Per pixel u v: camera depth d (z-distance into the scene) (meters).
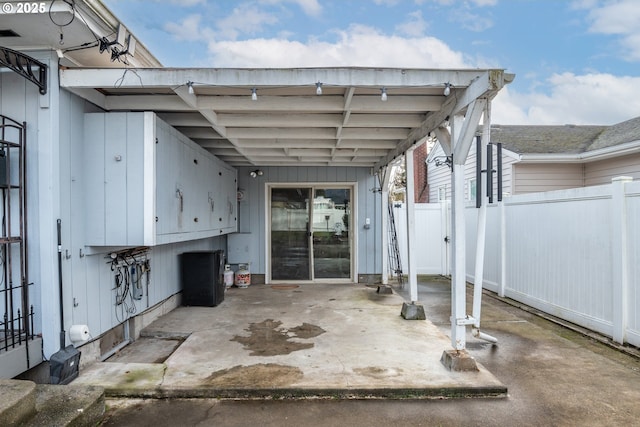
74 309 3.39
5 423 2.13
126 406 2.89
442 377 3.24
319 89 3.29
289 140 5.80
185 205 4.60
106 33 3.19
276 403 2.95
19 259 3.23
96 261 3.75
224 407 2.89
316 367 3.47
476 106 3.26
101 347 3.88
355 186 8.09
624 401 3.00
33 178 3.18
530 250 6.09
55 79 3.21
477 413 2.81
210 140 5.84
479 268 3.95
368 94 3.95
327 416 2.76
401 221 9.63
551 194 5.54
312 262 8.17
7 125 3.02
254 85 3.32
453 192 3.54
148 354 4.12
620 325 4.27
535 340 4.53
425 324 4.90
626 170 7.78
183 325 4.89
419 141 4.83
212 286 5.91
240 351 3.91
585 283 4.88
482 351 4.17
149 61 4.24
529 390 3.20
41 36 3.05
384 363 3.57
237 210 7.93
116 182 3.61
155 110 4.08
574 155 8.30
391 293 6.91
